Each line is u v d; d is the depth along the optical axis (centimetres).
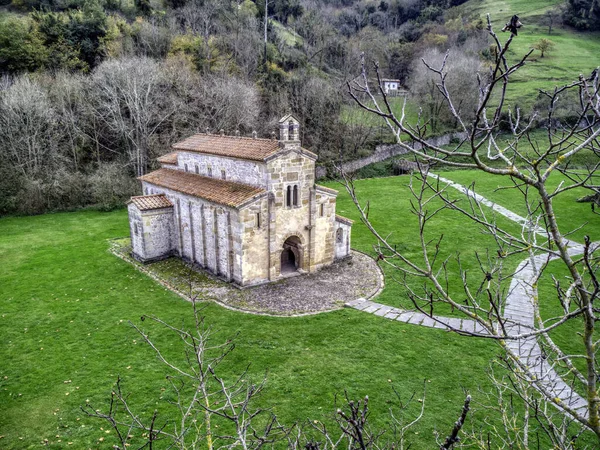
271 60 7850
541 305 2639
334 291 2900
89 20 6712
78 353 2175
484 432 1599
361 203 5134
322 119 6906
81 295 2848
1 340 2309
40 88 5625
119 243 3947
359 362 2084
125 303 2725
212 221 3033
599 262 687
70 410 1762
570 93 6131
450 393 1856
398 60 9706
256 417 1703
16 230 4384
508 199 5128
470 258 3491
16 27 6278
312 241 3162
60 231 4338
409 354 2153
